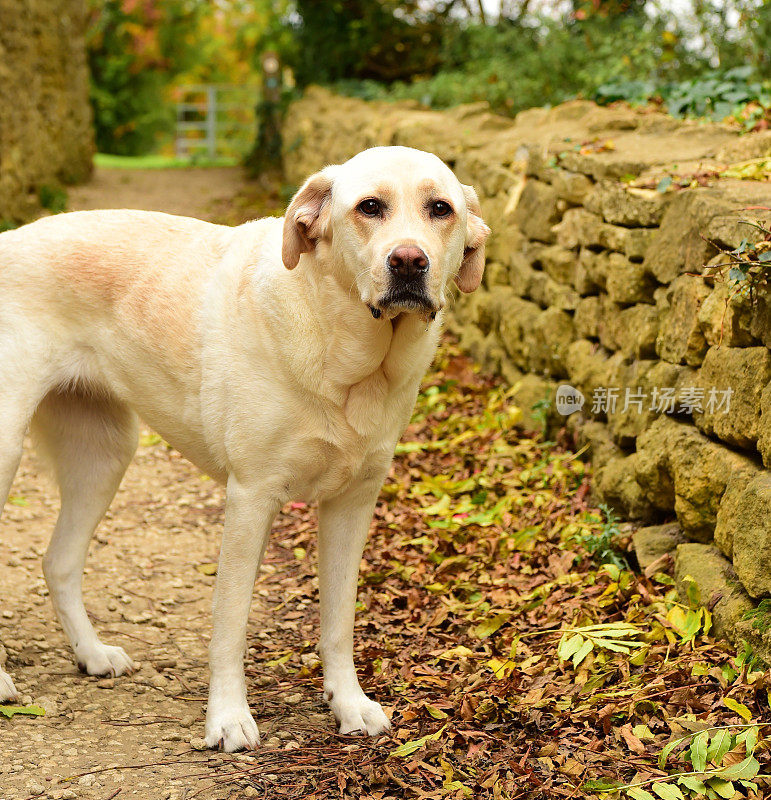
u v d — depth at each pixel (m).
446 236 2.72
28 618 3.88
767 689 2.90
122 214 3.30
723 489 3.48
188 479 5.69
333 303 2.79
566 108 6.79
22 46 11.70
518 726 3.05
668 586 3.72
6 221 10.55
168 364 3.07
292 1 15.33
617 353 4.67
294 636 3.88
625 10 9.11
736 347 3.46
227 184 16.25
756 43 7.31
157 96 30.20
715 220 3.61
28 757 2.88
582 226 5.13
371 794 2.74
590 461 4.92
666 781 2.65
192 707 3.27
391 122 9.25
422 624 3.84
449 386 6.59
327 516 3.16
